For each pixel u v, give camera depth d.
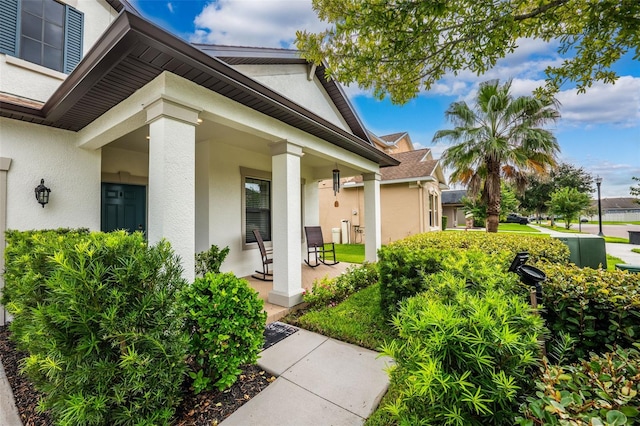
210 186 5.63
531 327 1.26
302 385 2.45
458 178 10.05
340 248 11.94
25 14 4.48
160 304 1.89
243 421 2.02
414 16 2.16
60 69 4.84
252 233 6.72
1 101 3.50
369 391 2.37
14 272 2.96
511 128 8.80
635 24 1.89
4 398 2.29
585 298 2.05
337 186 7.00
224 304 2.26
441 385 1.05
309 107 5.70
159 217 2.81
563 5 2.15
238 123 3.64
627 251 10.16
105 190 5.69
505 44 2.39
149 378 1.79
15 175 3.94
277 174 4.52
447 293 1.69
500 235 5.79
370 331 3.46
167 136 2.83
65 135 4.39
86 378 1.65
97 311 1.71
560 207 20.61
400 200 12.12
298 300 4.46
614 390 1.08
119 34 2.28
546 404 1.01
